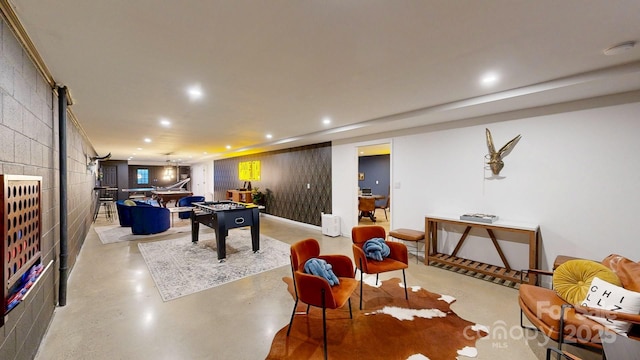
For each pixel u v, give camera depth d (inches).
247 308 100.1
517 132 129.5
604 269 75.8
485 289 117.0
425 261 148.9
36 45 70.7
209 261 152.6
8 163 58.7
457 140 150.9
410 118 145.3
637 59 80.7
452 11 57.3
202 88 106.0
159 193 362.6
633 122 101.8
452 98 120.1
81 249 176.7
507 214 133.6
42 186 81.2
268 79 97.1
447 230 156.4
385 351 75.5
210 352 75.4
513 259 132.6
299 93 112.9
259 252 170.4
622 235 104.7
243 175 362.6
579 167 113.6
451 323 89.9
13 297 55.6
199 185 526.3
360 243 118.4
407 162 174.6
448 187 155.2
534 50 75.3
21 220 59.2
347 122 170.6
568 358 57.6
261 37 68.3
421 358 72.7
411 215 172.9
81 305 101.0
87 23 61.1
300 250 93.2
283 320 92.0
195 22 61.2
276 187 301.3
